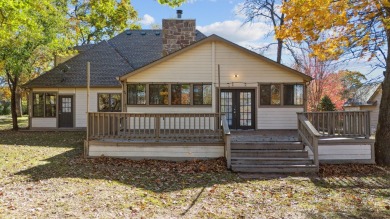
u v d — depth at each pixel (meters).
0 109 43.41
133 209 5.70
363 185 7.77
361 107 25.52
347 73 16.64
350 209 5.95
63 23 21.70
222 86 14.44
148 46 24.56
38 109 21.59
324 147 10.32
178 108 14.38
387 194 6.99
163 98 14.40
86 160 10.31
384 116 10.27
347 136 10.37
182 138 10.64
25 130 21.25
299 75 14.38
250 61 14.48
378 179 8.39
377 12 9.68
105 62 22.77
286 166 9.13
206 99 14.43
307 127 9.84
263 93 14.52
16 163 9.69
